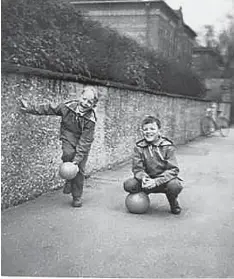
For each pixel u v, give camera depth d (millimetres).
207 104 24453
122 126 11367
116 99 10812
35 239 5055
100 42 10992
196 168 11250
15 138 6332
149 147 6219
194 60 26438
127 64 12500
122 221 5973
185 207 6969
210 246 5133
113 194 7637
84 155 6402
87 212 6320
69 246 4902
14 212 6105
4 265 4289
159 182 6121
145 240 5238
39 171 7074
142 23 21391
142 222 5973
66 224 5688
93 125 6395
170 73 17453
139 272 4312
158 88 15602
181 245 5129
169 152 6199
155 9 21312
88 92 6285
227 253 4922
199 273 4355
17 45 6703
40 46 7473
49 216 6008
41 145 7074
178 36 22266
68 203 6766
